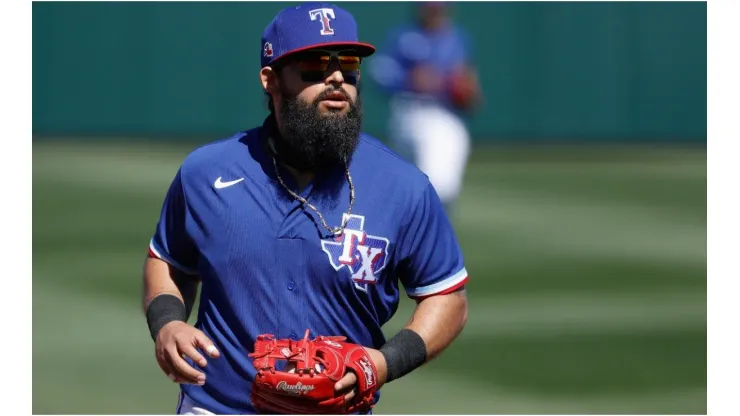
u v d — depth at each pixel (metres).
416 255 15.05
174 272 15.71
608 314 36.50
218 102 91.19
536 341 33.03
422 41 47.66
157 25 90.38
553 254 47.62
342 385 13.96
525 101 94.06
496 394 27.52
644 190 68.50
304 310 14.60
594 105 95.19
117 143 86.69
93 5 90.12
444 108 47.62
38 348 31.64
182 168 15.18
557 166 79.94
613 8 94.56
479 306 37.53
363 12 87.00
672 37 95.56
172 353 14.23
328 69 14.49
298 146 14.54
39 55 90.44
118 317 35.47
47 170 71.69
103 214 55.88
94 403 26.23
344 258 14.55
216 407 14.96
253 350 14.67
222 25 90.81
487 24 92.62
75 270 42.19
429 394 27.42
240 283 14.67
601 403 26.73
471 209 60.28
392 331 32.41
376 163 14.94
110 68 90.75
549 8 93.62
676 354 31.61
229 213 14.71
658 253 48.22
